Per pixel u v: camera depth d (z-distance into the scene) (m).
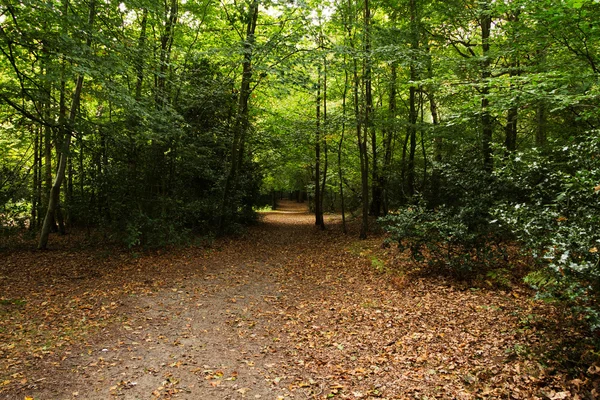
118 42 9.09
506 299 6.68
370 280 9.25
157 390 4.42
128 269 10.31
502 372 4.41
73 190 15.73
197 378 4.73
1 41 8.27
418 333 5.80
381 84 15.55
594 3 5.77
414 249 8.92
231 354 5.45
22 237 13.83
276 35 13.91
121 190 12.07
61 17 7.94
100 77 8.08
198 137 14.82
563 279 4.02
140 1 9.85
